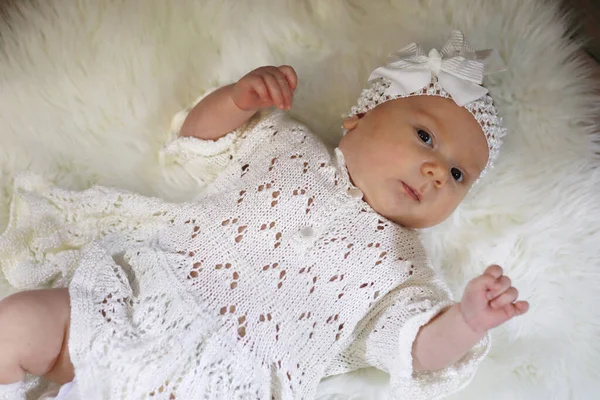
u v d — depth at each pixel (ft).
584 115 5.19
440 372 4.05
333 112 5.34
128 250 4.32
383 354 4.28
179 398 3.83
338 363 4.66
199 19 5.30
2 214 4.93
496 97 5.12
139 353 3.80
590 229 5.04
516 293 3.60
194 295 4.11
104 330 3.80
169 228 4.47
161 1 5.28
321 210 4.46
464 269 5.05
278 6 5.32
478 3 5.23
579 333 4.99
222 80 5.27
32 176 4.71
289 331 4.25
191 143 4.78
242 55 5.28
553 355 4.93
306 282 4.34
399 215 4.53
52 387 4.15
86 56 5.16
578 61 5.30
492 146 4.75
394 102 4.66
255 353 4.10
